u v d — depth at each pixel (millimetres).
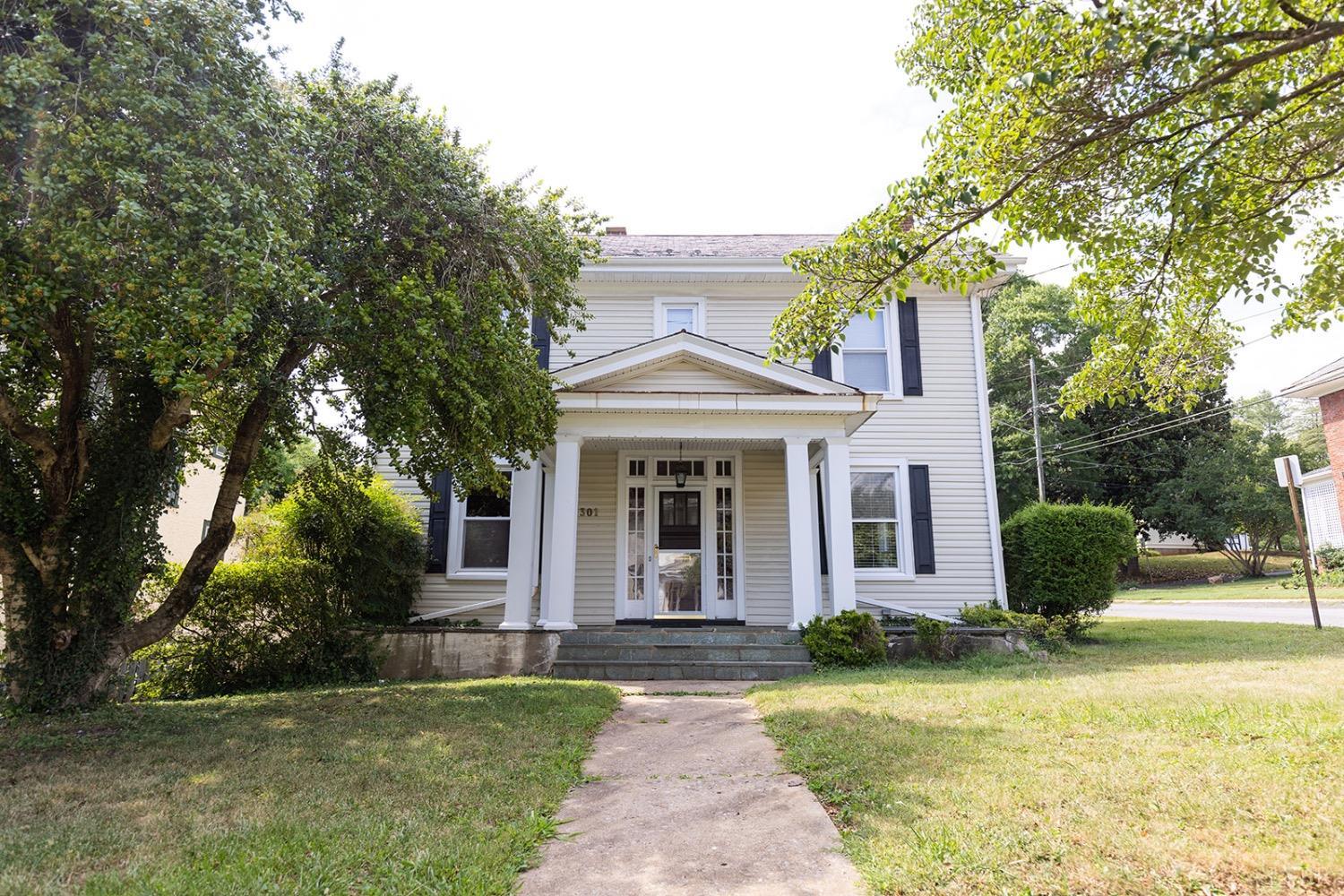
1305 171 5391
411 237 8414
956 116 5602
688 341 12281
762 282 15195
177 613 8578
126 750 6301
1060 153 5027
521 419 9117
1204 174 4984
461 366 7945
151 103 5375
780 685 9414
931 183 5367
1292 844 3484
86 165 5285
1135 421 39250
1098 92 4762
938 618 13047
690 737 6895
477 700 8367
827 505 12062
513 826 4324
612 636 11344
